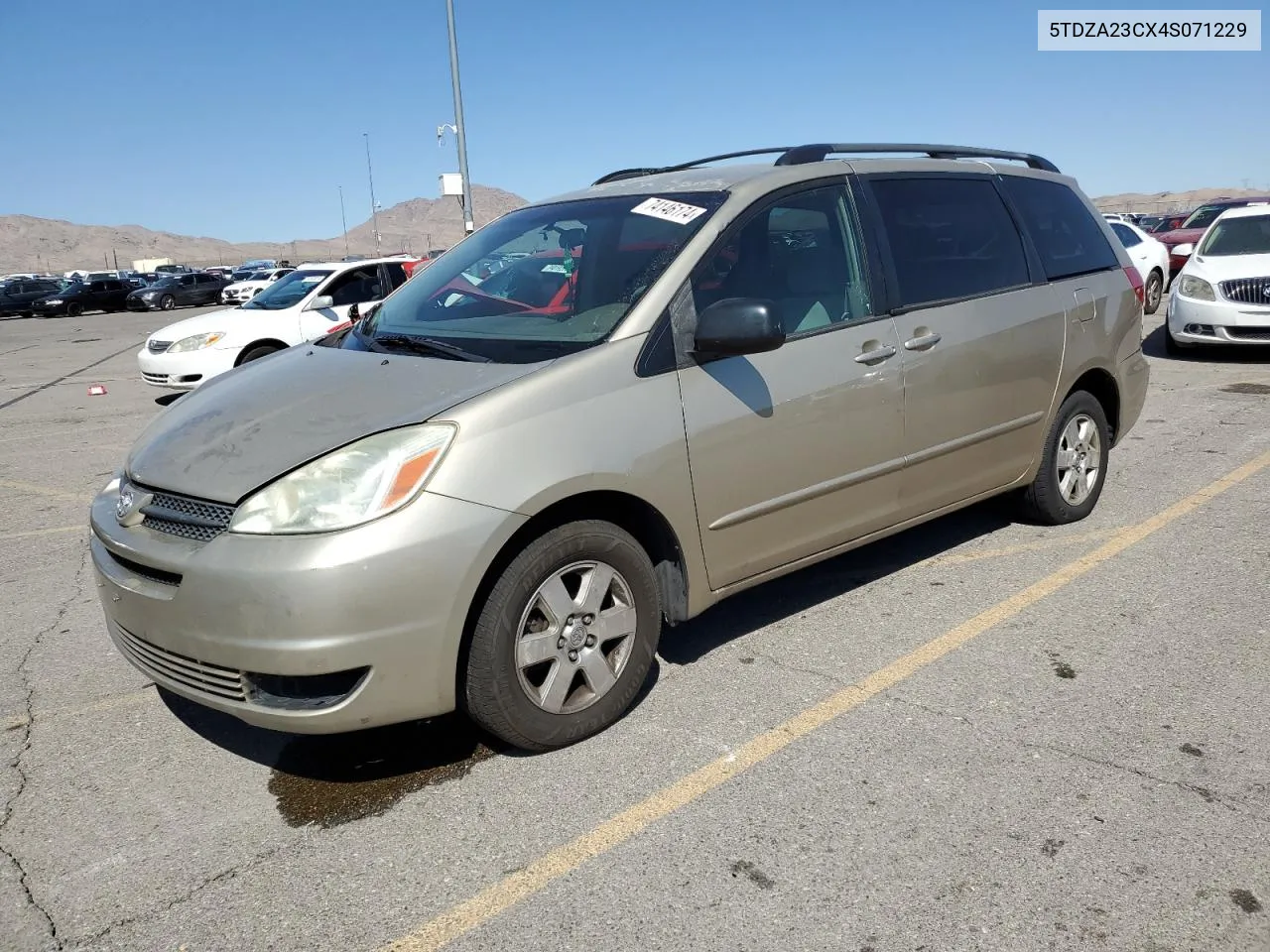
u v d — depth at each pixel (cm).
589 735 336
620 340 333
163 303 3878
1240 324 1043
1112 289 534
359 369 349
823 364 380
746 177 391
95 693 389
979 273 458
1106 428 548
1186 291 1094
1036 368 477
